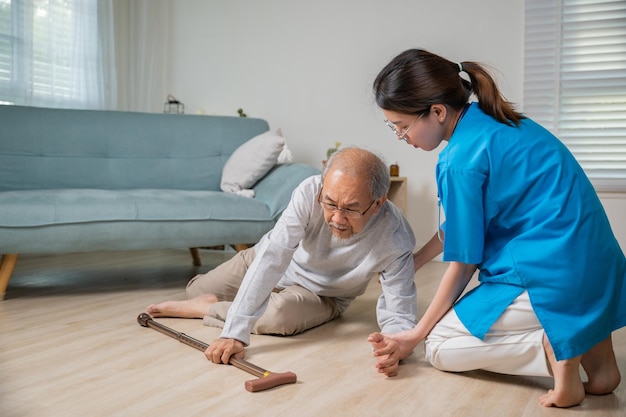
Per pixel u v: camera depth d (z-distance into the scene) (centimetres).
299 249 196
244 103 462
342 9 429
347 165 149
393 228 177
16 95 392
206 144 353
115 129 337
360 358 169
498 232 144
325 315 205
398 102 143
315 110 439
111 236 255
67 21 423
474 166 138
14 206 241
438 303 151
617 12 361
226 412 128
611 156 370
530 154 137
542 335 138
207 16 470
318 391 142
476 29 392
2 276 244
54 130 323
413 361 167
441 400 137
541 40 376
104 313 222
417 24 408
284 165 316
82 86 434
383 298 185
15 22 389
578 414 129
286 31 446
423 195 409
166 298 253
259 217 281
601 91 368
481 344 145
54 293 260
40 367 157
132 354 169
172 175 343
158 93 484
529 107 382
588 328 131
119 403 132
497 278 142
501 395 141
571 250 133
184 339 179
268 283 170
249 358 168
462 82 150
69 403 132
